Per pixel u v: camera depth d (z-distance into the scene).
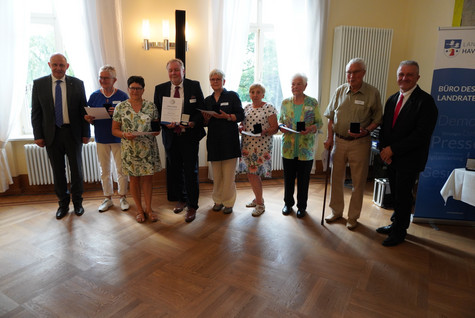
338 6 4.41
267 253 2.52
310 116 3.01
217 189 3.35
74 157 3.15
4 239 2.72
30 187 3.95
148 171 2.94
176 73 2.88
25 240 2.71
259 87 3.03
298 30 4.27
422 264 2.38
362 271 2.27
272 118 3.06
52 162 3.12
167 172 3.55
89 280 2.14
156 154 3.05
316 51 4.30
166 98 2.80
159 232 2.88
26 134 3.98
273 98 4.68
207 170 4.46
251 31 4.43
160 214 3.30
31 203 3.60
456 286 2.11
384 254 2.53
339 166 2.97
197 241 2.71
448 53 2.86
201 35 4.09
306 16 4.26
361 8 4.49
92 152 3.96
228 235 2.83
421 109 2.44
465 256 2.52
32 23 3.78
